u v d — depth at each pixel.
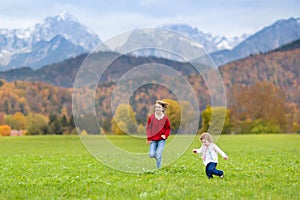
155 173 10.97
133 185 8.91
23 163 15.40
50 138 45.22
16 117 59.75
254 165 13.53
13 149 29.97
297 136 47.03
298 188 8.57
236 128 62.50
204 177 10.41
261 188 8.62
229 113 60.53
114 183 9.31
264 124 63.38
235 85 70.12
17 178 10.62
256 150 23.86
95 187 8.72
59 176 10.98
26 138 45.50
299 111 65.56
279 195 7.82
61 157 18.67
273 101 64.94
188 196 7.59
